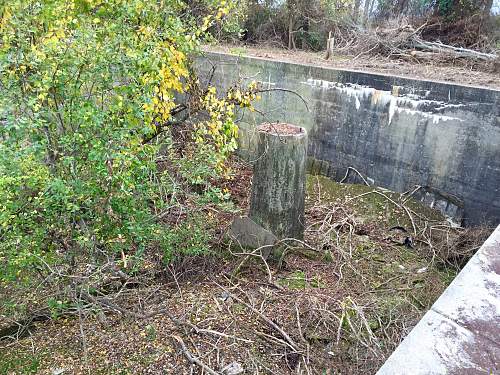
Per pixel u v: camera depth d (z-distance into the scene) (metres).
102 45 3.45
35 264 3.44
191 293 4.23
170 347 3.39
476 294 1.63
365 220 6.40
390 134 7.04
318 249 5.32
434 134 6.48
